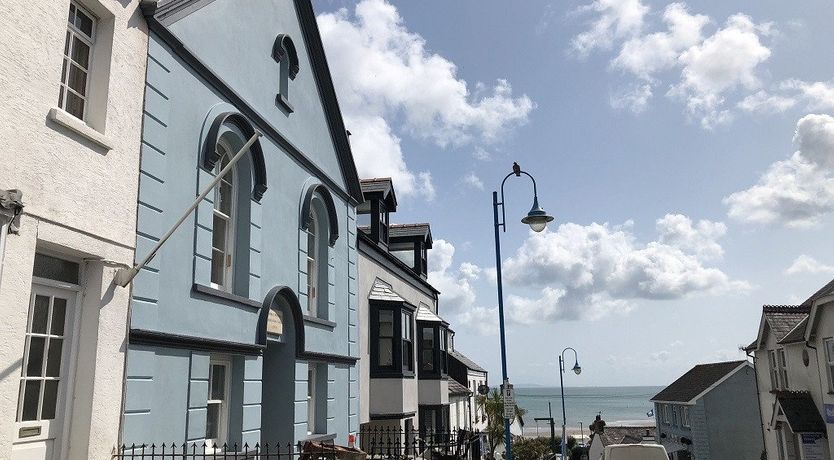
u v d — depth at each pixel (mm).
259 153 11203
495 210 16359
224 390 10367
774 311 26484
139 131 8148
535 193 16188
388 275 21875
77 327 7195
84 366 7133
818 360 22250
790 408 22812
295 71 13641
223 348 9797
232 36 11023
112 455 7266
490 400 37438
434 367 24781
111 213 7496
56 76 6750
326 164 15555
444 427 25578
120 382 7484
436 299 28234
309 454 9242
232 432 10258
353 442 15219
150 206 8250
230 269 10719
